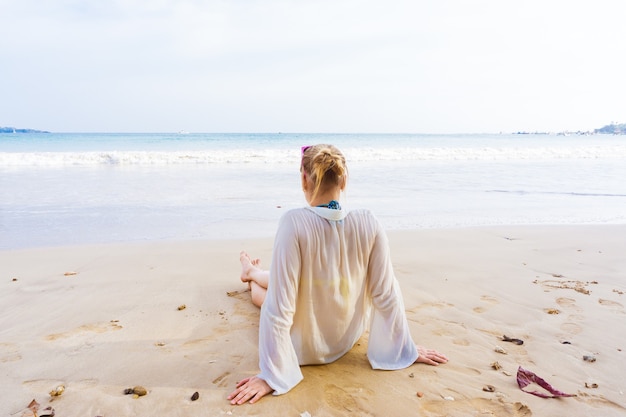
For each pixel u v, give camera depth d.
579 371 2.44
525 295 3.65
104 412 2.03
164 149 27.92
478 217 7.15
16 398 2.13
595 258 4.80
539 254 4.95
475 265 4.49
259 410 2.07
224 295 3.60
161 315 3.18
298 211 2.27
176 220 6.65
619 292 3.72
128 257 4.68
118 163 15.45
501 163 17.12
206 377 2.36
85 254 4.79
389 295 2.47
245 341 2.79
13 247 5.08
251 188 9.79
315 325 2.39
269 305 2.27
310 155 2.32
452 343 2.79
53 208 7.37
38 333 2.86
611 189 10.27
